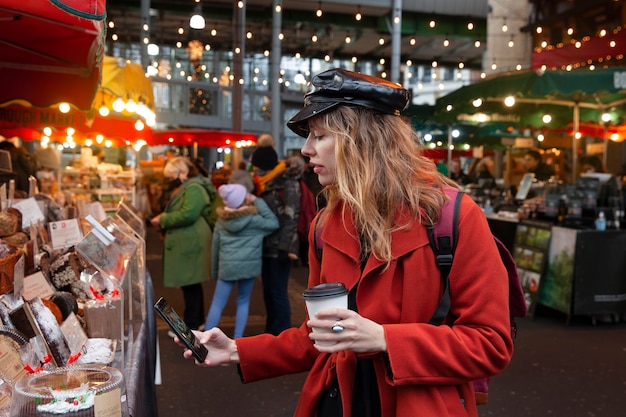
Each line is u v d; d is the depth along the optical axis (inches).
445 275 55.0
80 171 463.8
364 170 55.3
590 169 354.0
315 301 51.7
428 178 57.3
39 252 111.5
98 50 125.5
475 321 53.0
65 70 144.9
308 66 1163.9
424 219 55.1
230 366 193.9
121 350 87.0
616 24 546.9
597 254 249.9
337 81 56.2
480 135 574.6
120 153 634.8
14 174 166.1
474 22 927.7
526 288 270.7
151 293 142.1
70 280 104.1
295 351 63.9
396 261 55.0
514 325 63.9
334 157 57.2
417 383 51.6
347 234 57.7
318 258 62.5
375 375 56.3
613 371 189.5
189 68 1119.0
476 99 306.8
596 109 388.2
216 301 203.9
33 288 92.2
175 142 604.4
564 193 300.5
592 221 265.4
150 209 694.5
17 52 134.0
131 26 954.1
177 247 221.3
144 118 261.1
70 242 124.3
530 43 691.4
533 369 190.7
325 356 62.1
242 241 201.5
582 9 588.7
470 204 55.8
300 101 1169.4
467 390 56.6
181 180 228.7
